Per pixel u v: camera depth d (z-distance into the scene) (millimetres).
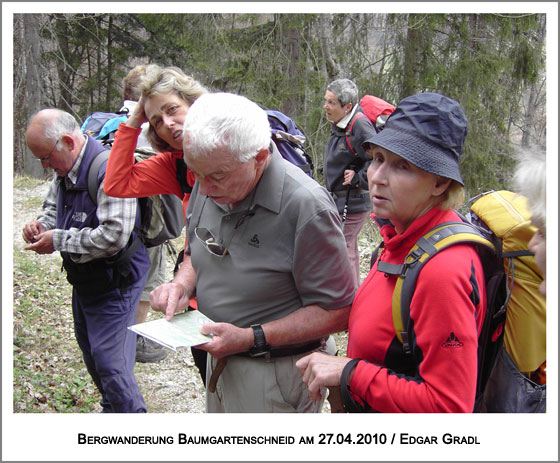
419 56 9031
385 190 1367
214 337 1665
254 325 1717
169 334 1668
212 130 1489
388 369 1407
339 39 9500
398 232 1453
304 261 1666
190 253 2100
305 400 1898
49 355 3787
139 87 2012
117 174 2225
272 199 1675
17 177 8594
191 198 1998
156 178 2227
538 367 1444
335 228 1671
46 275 5105
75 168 2500
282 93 9367
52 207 2867
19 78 12188
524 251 1403
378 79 9258
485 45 8953
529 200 1246
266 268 1713
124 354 2635
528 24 8711
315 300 1712
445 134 1308
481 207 1534
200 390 3564
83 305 2611
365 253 6066
